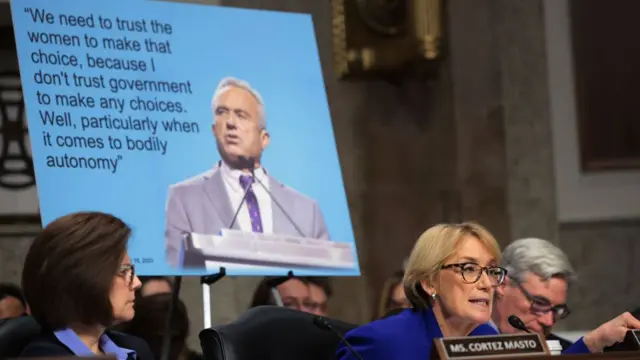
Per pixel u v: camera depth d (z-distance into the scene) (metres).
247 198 4.91
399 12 9.12
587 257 9.64
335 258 5.05
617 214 9.67
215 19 5.07
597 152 9.74
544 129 9.65
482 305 4.10
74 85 4.64
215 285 8.63
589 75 9.77
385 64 9.18
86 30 4.73
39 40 4.61
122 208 4.60
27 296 3.50
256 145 5.01
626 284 9.66
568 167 9.69
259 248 4.86
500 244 9.54
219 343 3.93
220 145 4.91
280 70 5.18
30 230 9.16
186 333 5.94
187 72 4.92
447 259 4.11
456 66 9.56
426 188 9.59
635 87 9.80
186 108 4.87
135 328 5.84
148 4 4.91
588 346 4.16
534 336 3.54
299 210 5.02
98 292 3.49
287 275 4.89
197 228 4.73
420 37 9.03
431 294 4.16
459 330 4.16
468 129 9.56
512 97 9.61
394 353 4.07
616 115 9.80
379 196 9.55
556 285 5.34
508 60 9.61
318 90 5.27
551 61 9.71
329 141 5.22
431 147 9.61
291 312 4.23
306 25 5.32
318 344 4.18
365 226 9.52
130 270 3.63
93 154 4.60
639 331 4.01
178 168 4.77
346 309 9.32
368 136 9.55
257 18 5.19
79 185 4.54
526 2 9.66
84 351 3.48
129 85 4.77
